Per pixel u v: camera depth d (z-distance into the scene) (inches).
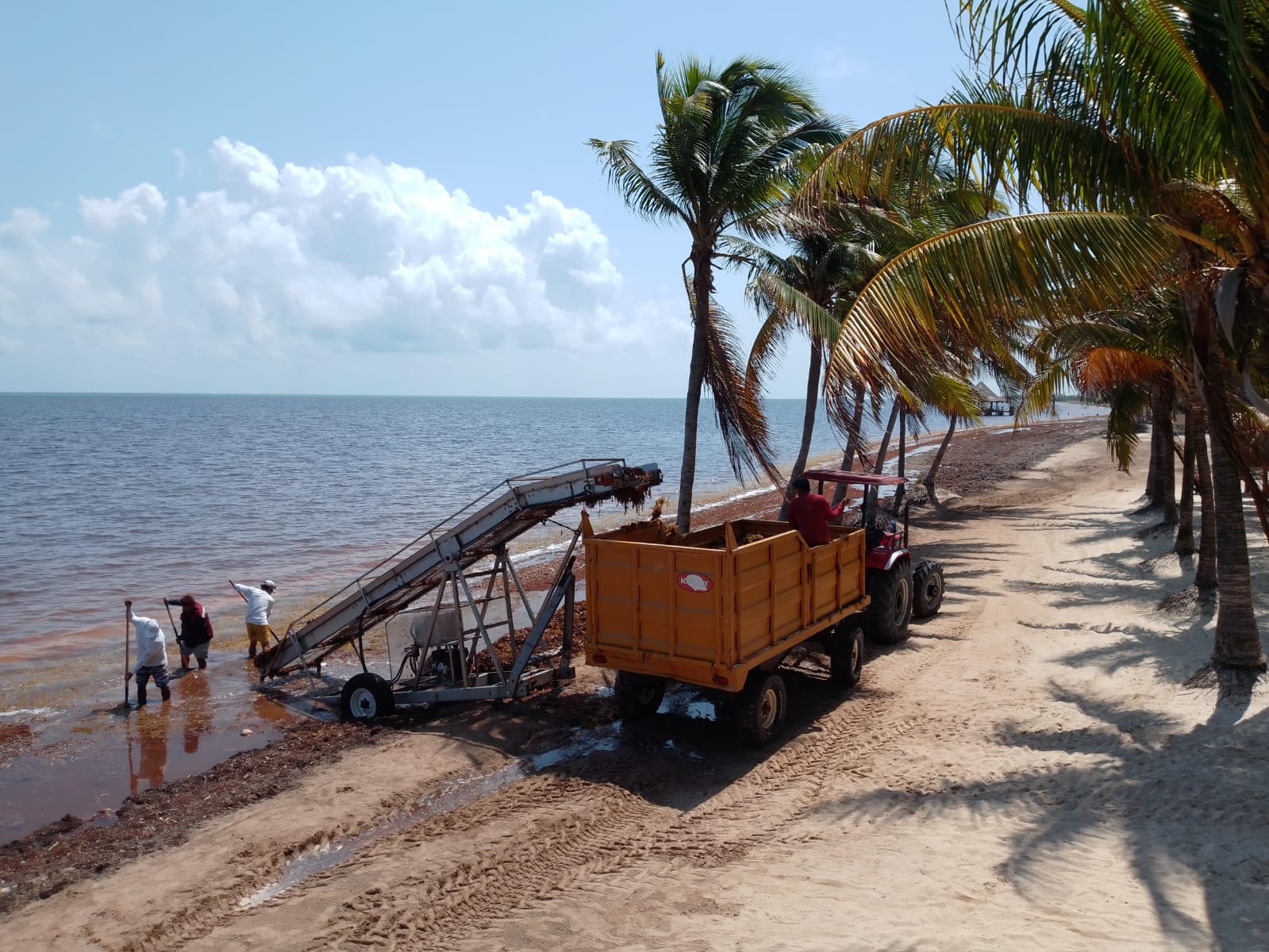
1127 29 248.2
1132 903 201.3
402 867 243.8
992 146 288.0
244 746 367.2
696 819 270.7
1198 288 302.2
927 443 2576.3
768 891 219.5
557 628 543.8
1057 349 539.2
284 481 1577.3
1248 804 247.4
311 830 273.3
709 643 305.4
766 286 508.4
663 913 212.1
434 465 1946.4
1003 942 187.0
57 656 520.1
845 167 306.3
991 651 448.8
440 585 402.3
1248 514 811.4
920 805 266.8
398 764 329.4
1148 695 353.7
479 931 208.8
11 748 367.2
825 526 382.6
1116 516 918.4
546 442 2898.6
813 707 374.6
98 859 260.2
